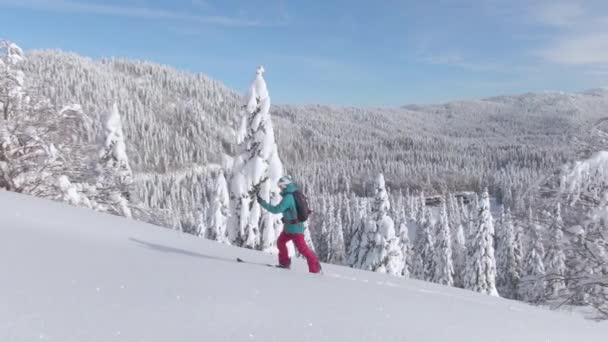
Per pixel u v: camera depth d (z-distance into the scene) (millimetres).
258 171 18844
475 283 37125
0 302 2678
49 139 14891
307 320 3209
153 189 142375
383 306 4152
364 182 182000
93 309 2844
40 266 3727
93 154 17109
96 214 10039
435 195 157750
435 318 4012
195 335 2637
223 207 27156
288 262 6828
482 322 4254
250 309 3297
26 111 14367
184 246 7520
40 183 14266
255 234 19078
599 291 11539
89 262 4199
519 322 4680
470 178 168000
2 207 7141
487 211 37219
